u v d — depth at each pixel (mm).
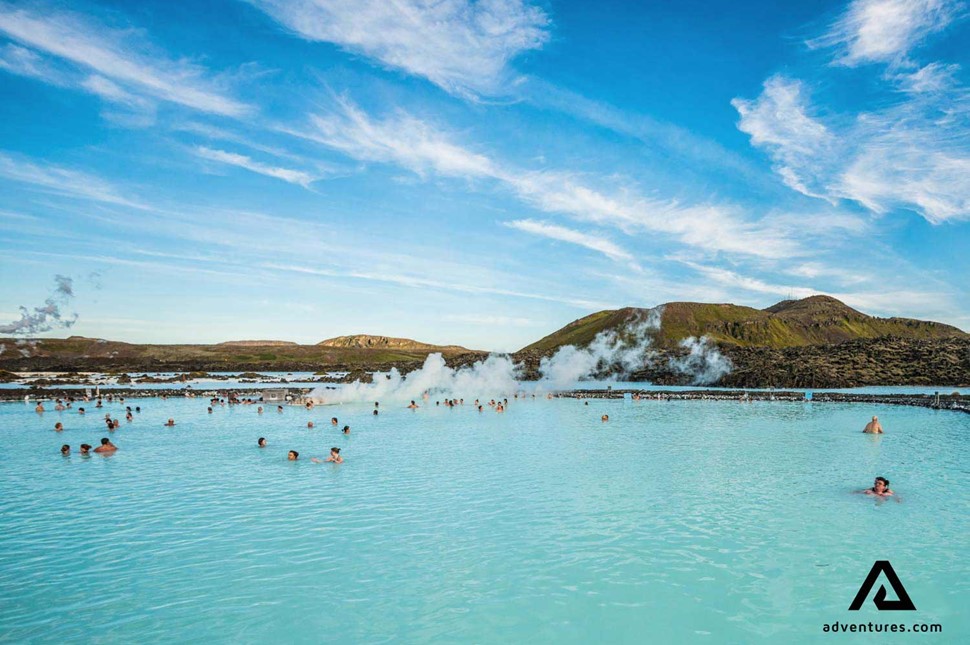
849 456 30453
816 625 11984
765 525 18359
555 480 25109
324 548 16516
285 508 20859
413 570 14883
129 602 13102
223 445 36344
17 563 15516
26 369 155500
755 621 12148
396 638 11484
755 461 29250
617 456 31047
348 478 25938
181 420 51250
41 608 12820
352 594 13477
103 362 182000
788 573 14555
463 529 18188
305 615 12445
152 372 164500
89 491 23766
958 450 32312
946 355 100500
